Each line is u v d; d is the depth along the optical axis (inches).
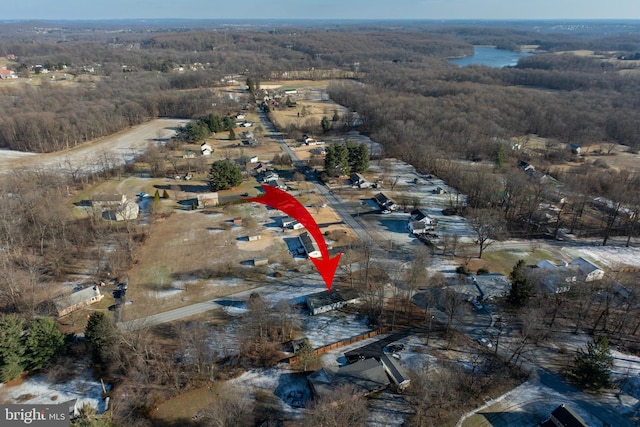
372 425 1924.2
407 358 2325.3
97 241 3535.9
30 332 2236.7
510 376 2193.7
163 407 2022.6
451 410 1987.0
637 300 2645.2
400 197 4493.1
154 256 3378.4
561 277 2783.0
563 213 4106.8
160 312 2709.2
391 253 3390.7
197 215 4131.4
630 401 2043.6
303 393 2112.5
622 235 3718.0
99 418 1768.0
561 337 2472.9
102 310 2723.9
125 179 5054.1
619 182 4436.5
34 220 3683.6
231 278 3093.0
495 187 4158.5
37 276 2935.5
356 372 2148.1
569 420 1820.9
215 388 2133.4
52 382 2187.5
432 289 2755.9
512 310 2711.6
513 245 3533.5
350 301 2792.8
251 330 2532.0
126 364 2249.0
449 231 3754.9
